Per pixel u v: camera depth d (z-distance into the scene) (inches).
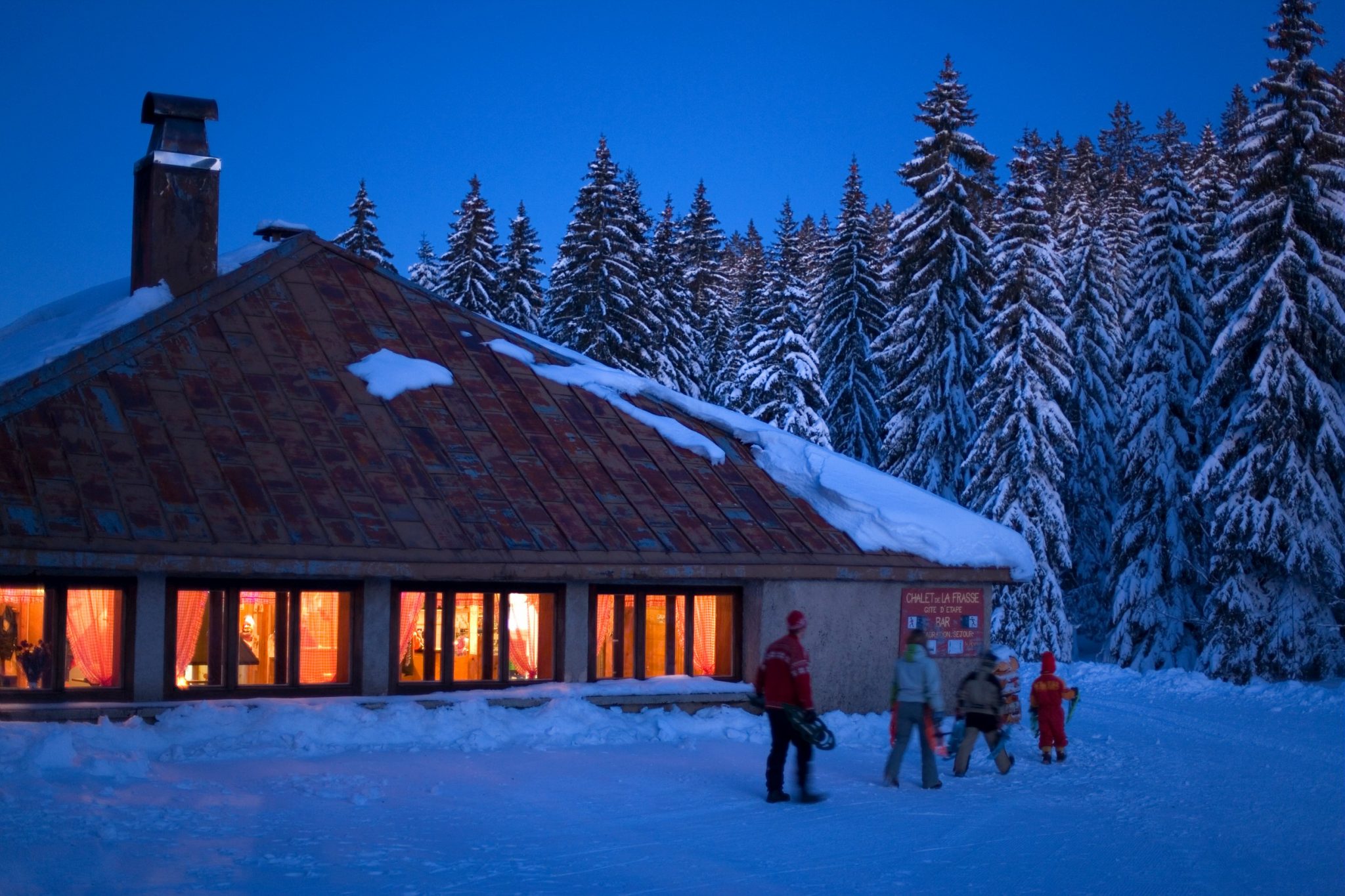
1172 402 1525.6
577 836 415.8
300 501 690.8
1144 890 366.0
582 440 855.7
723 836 424.8
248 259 938.1
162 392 737.6
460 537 709.9
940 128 1652.3
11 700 617.3
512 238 2225.6
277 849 373.4
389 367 838.5
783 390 1867.6
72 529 610.5
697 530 796.6
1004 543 885.8
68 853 354.0
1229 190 1820.9
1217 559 1328.7
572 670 753.0
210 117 887.1
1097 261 1790.1
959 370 1603.1
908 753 682.2
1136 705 1000.9
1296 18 1357.0
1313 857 422.3
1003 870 385.4
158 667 645.9
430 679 719.7
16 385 691.4
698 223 2711.6
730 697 776.9
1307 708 983.0
